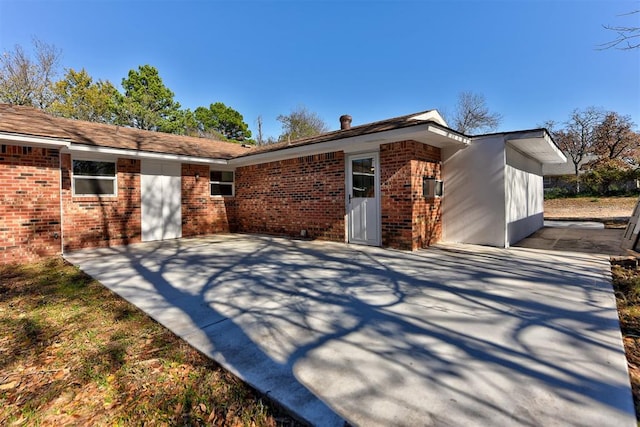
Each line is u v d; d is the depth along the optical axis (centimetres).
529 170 1080
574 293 421
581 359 251
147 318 358
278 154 965
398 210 773
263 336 306
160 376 240
